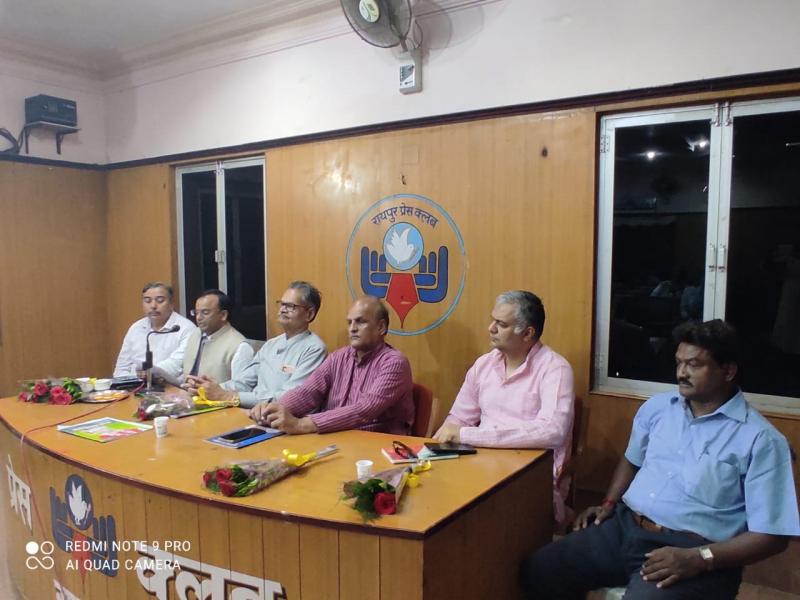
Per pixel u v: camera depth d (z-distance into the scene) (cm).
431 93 298
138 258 431
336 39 330
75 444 187
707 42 229
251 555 142
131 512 160
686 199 242
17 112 408
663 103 238
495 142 276
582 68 256
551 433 186
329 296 336
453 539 136
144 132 427
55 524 188
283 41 348
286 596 140
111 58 423
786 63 217
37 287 414
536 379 213
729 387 166
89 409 231
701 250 240
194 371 302
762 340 230
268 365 274
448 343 295
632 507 175
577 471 261
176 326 313
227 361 296
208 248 406
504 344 213
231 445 185
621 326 257
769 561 229
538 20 266
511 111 271
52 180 420
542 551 172
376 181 314
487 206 280
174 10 346
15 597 221
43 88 419
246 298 389
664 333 249
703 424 166
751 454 155
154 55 403
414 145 300
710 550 148
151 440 191
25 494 204
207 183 401
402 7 278
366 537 130
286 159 349
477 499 145
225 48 374
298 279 348
